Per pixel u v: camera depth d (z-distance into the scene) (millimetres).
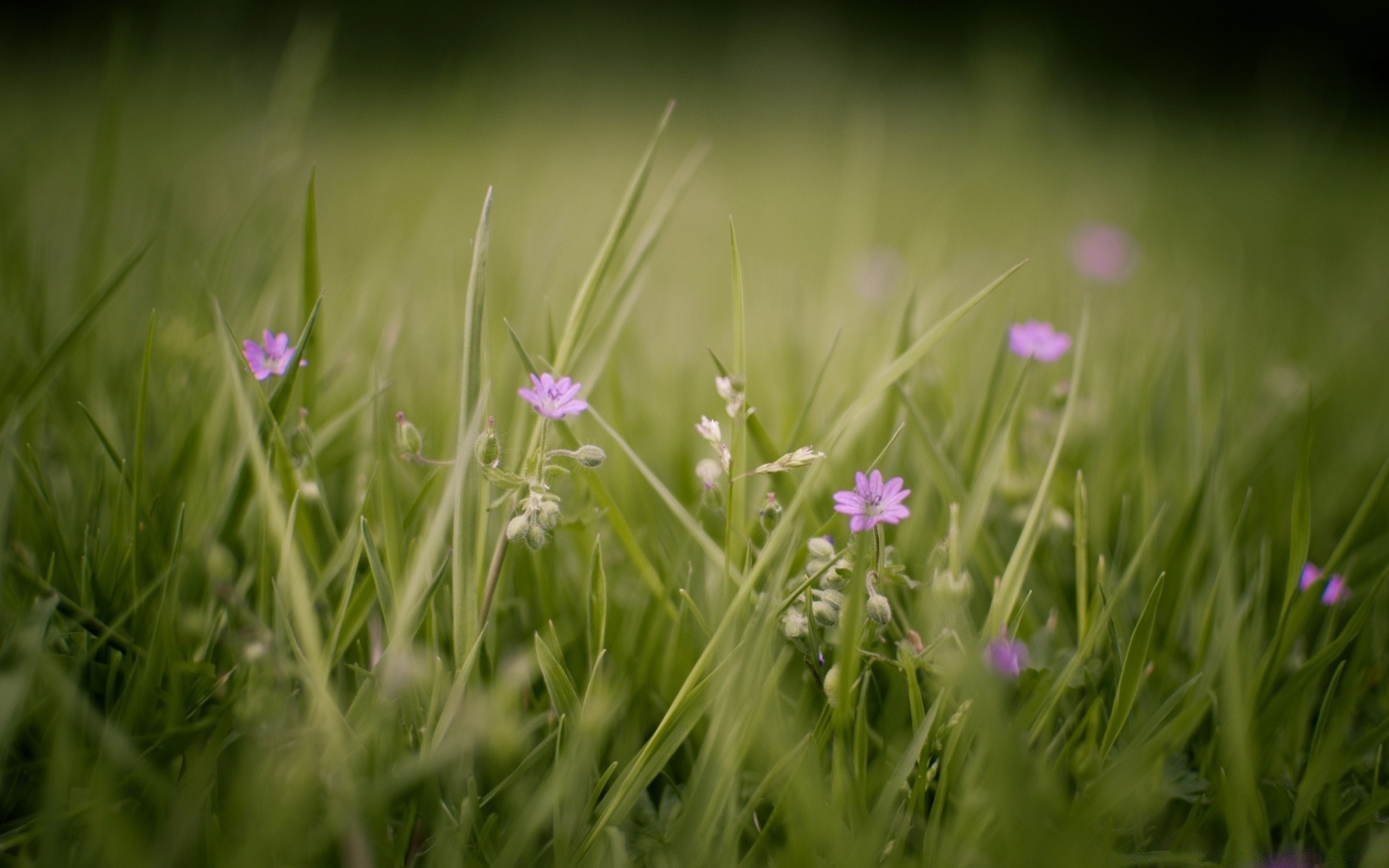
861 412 415
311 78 514
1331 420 511
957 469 433
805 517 416
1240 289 785
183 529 403
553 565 407
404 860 377
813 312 582
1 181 509
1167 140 1997
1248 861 370
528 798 382
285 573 384
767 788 381
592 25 2930
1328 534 454
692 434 473
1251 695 388
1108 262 759
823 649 398
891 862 371
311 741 367
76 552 406
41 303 448
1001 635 391
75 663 380
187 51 781
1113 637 403
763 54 2799
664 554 421
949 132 2027
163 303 479
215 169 615
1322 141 1977
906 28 3180
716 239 1030
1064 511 430
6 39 1926
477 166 1259
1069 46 3072
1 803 375
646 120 2148
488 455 380
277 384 397
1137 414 460
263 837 357
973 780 380
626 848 377
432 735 376
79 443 431
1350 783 397
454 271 446
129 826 360
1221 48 3010
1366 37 2875
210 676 385
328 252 688
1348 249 1054
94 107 1234
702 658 377
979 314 622
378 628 399
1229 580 386
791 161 1740
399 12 2654
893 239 1025
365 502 395
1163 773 387
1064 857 361
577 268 522
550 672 381
